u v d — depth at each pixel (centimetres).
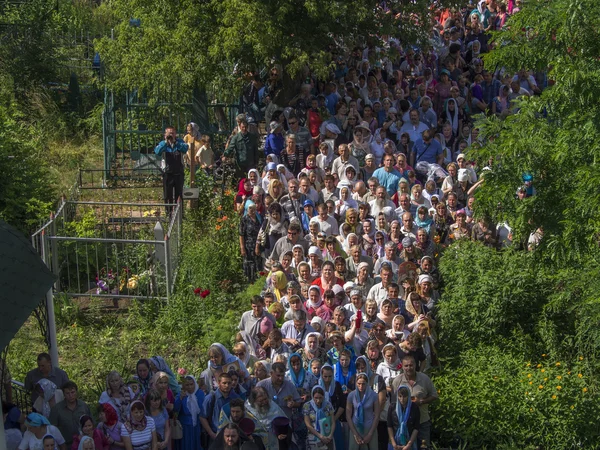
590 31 1202
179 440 1079
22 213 1755
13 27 2447
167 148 1733
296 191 1563
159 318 1448
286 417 1030
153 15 1873
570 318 1359
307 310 1296
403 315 1299
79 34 2800
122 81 1920
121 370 1310
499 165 1297
